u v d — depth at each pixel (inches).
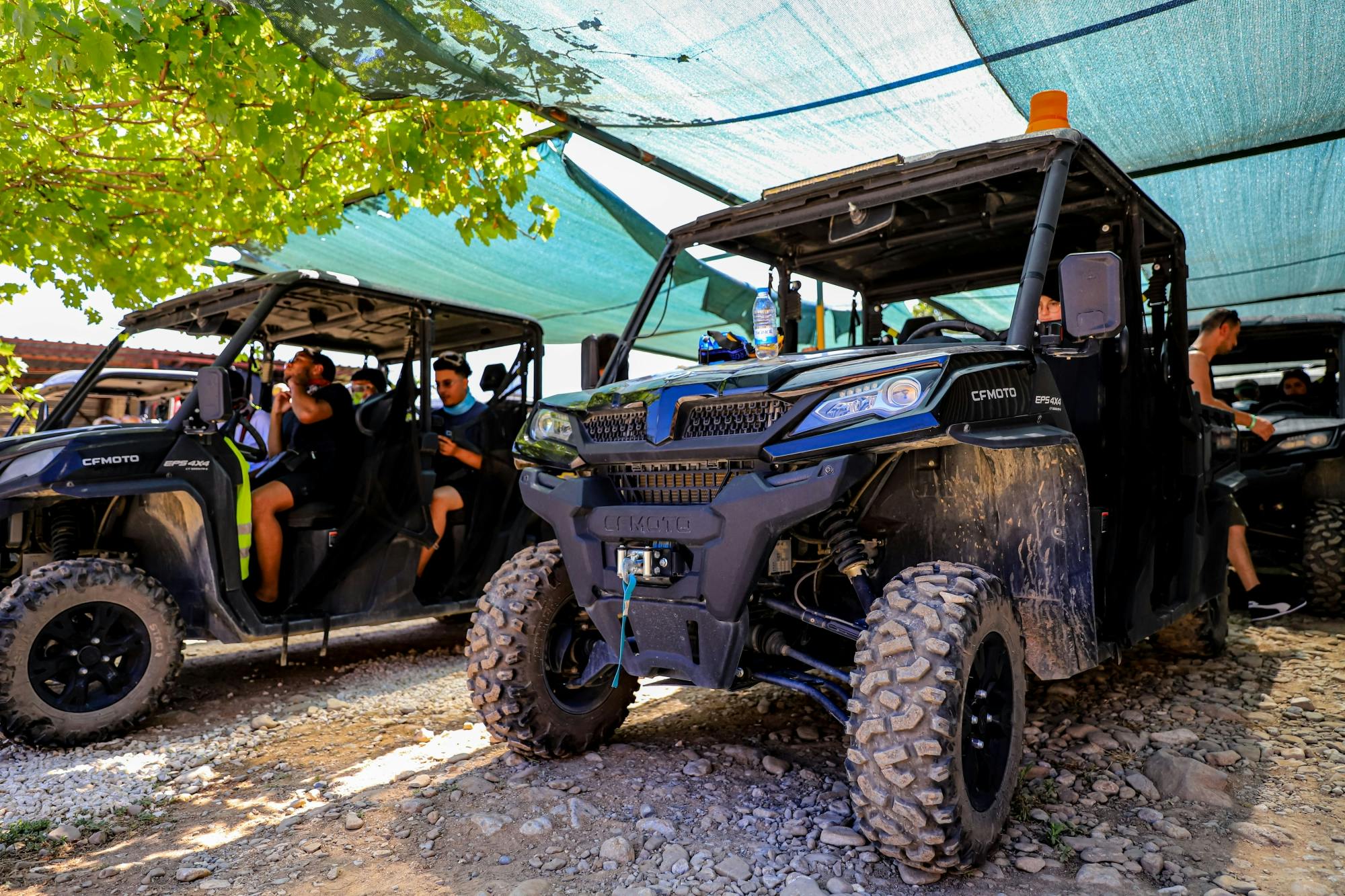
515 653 119.0
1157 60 148.2
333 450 191.8
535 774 118.2
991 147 113.4
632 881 88.7
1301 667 164.4
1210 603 169.5
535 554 126.6
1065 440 100.6
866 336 175.8
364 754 136.6
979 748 94.3
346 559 186.1
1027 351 104.2
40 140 180.1
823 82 156.5
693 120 173.8
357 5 126.0
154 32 147.6
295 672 198.5
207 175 203.3
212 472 167.2
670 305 320.5
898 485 113.8
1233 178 200.8
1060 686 154.6
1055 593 105.8
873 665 89.4
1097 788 109.4
